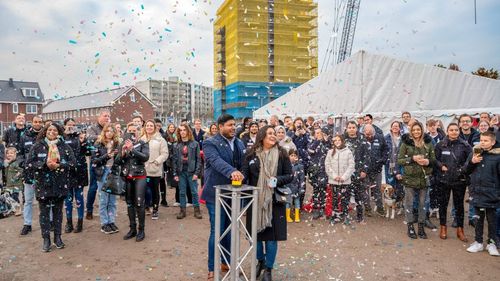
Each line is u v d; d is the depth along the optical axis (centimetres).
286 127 937
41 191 488
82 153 621
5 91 4778
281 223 389
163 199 814
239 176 347
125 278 409
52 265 449
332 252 499
